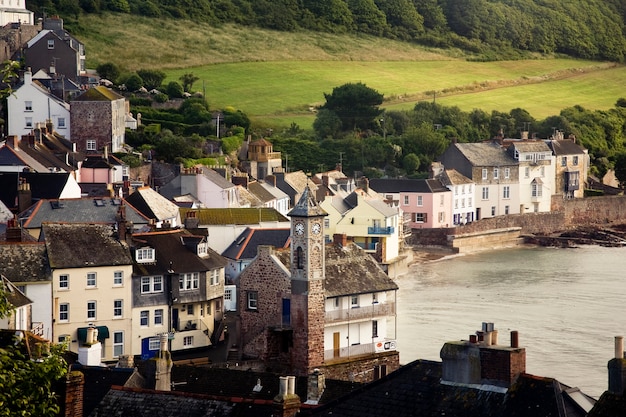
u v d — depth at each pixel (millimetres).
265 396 115312
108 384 104875
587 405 84188
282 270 175375
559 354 194625
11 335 94250
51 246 180000
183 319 188375
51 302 176875
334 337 178750
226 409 93750
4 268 175375
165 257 189000
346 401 89438
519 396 84688
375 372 175500
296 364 171000
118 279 182750
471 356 86562
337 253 186000
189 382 119562
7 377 75812
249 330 178625
